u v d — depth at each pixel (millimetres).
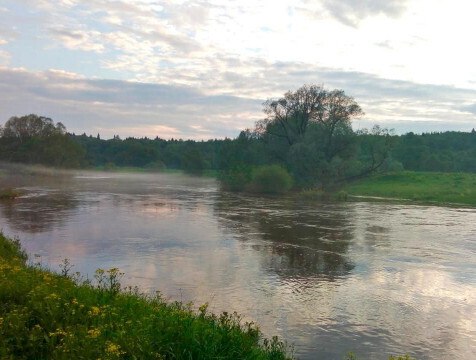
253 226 32125
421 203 54312
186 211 40719
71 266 18828
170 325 7680
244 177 73250
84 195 55375
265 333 12180
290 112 75750
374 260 21734
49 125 121125
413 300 15547
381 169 79688
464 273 19453
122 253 21922
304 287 16781
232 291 15977
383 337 12273
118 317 7855
